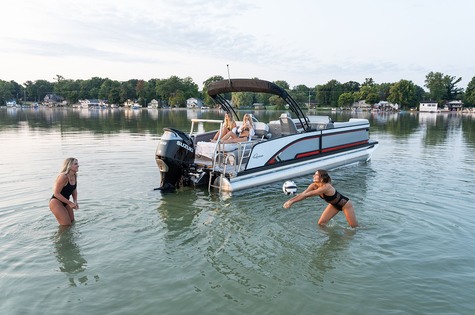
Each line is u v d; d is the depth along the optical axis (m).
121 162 10.78
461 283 4.14
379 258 4.74
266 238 5.36
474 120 41.59
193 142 8.87
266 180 8.55
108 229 5.64
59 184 5.60
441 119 44.97
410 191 7.90
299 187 8.45
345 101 108.25
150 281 4.17
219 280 4.20
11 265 4.48
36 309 3.63
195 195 7.61
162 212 6.48
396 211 6.55
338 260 4.68
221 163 8.61
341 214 6.41
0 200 6.93
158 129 23.19
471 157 12.37
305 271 4.41
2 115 48.72
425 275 4.32
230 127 9.82
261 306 3.69
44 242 5.13
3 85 142.50
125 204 6.86
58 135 18.81
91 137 17.78
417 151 13.82
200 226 5.83
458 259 4.71
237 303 3.74
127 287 4.04
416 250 4.97
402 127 28.11
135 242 5.20
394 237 5.40
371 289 4.01
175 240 5.29
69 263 4.56
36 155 11.98
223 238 5.36
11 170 9.64
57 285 4.06
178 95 121.56
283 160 9.07
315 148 9.90
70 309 3.63
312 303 3.75
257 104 84.50
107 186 8.05
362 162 11.38
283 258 4.74
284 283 4.14
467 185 8.41
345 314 3.56
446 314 3.57
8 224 5.74
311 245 5.12
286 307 3.68
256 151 8.41
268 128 10.25
